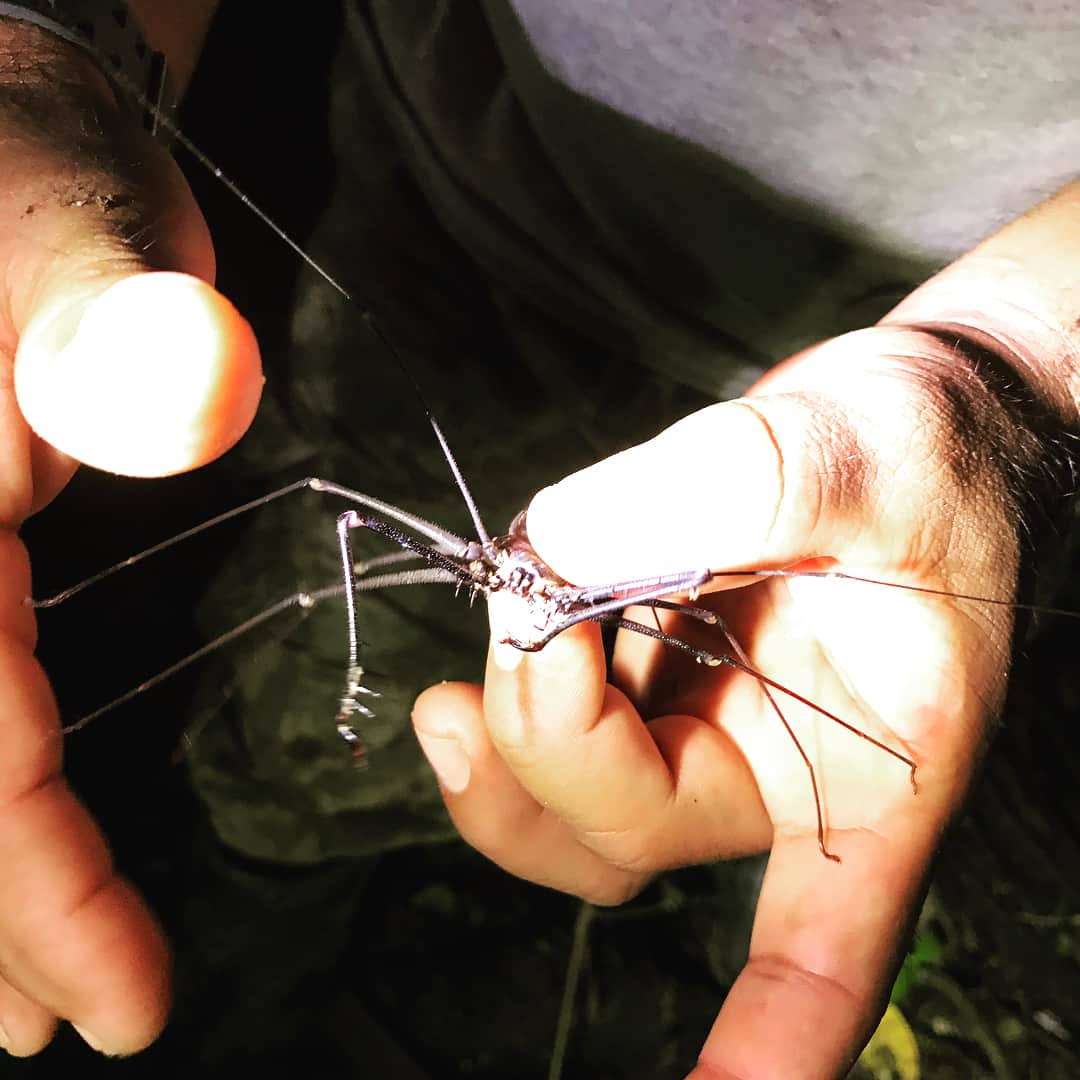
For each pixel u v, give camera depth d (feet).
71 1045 0.60
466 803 0.57
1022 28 0.56
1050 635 0.79
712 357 0.72
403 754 0.69
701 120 0.62
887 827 0.48
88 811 0.48
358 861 0.70
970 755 0.48
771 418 0.44
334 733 0.69
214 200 0.69
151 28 0.58
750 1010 0.46
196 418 0.40
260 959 0.66
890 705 0.49
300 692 0.69
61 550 0.65
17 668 0.47
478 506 0.71
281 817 0.68
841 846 0.48
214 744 0.67
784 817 0.52
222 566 0.69
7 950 0.47
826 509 0.44
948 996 0.73
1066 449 0.53
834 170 0.63
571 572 0.46
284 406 0.70
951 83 0.58
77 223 0.44
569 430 0.72
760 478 0.43
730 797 0.53
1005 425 0.50
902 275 0.66
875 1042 0.72
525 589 0.48
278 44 0.68
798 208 0.64
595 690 0.48
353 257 0.70
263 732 0.68
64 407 0.40
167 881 0.65
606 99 0.63
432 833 0.71
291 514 0.71
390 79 0.67
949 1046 0.71
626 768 0.50
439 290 0.70
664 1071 0.68
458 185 0.67
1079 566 0.75
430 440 0.71
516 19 0.63
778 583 0.55
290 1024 0.67
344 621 0.70
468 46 0.64
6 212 0.44
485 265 0.70
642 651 0.61
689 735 0.54
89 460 0.42
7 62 0.47
